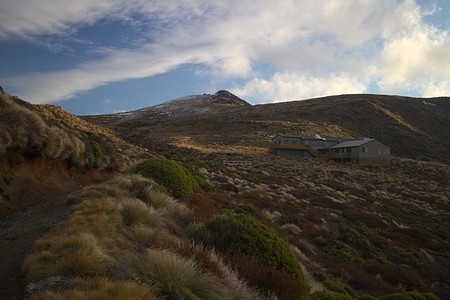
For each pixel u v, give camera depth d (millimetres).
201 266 5465
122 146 33156
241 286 5609
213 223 8047
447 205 35875
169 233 7625
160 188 11805
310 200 26953
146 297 3947
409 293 7578
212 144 74438
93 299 3621
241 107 174625
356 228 19906
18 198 9094
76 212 7227
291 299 5934
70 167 13820
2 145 9039
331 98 166500
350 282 11969
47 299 3557
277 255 6980
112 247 5641
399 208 30359
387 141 100812
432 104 153625
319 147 73438
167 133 89812
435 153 95188
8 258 5332
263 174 39719
